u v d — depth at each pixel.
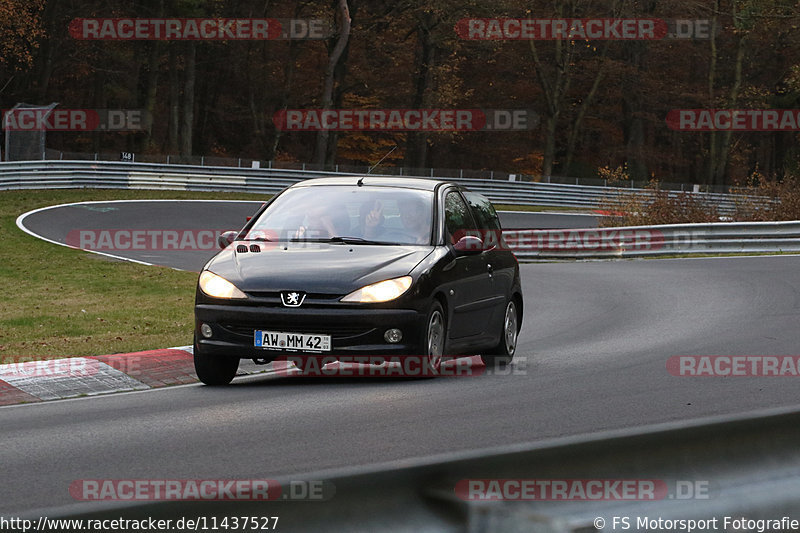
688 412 27.38
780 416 11.39
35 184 147.12
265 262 33.16
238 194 170.00
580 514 9.59
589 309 58.53
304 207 36.34
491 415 26.91
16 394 32.47
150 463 21.59
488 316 37.38
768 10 171.38
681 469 10.42
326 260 33.06
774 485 10.92
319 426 25.55
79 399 32.00
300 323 31.50
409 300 31.94
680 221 110.31
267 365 38.84
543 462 9.59
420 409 27.89
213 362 33.44
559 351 41.75
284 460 21.66
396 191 36.72
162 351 38.62
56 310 55.88
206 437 24.45
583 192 194.00
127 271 76.69
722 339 44.25
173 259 89.38
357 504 8.55
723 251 97.31
